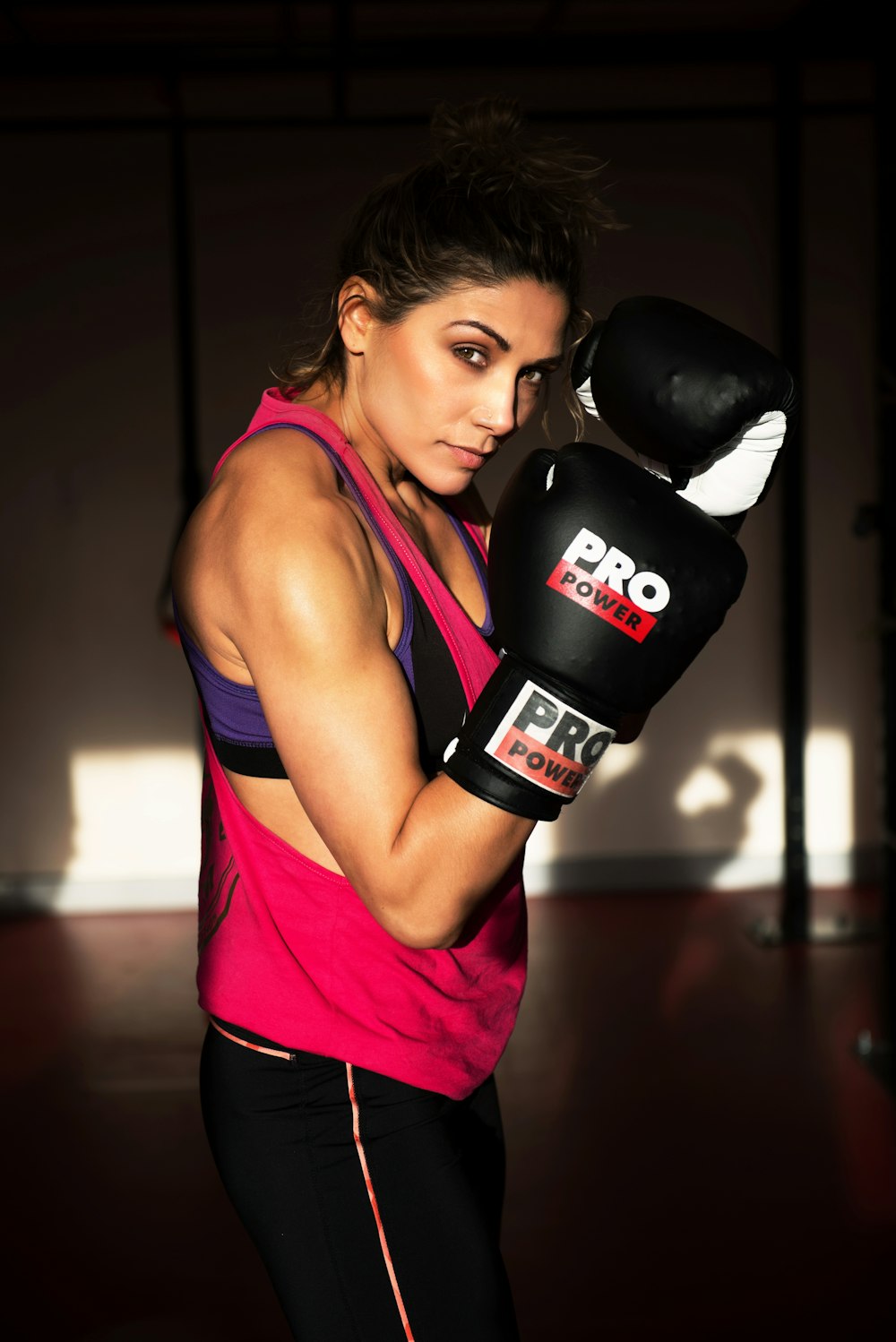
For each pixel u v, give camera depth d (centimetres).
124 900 490
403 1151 103
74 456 476
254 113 467
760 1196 271
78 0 379
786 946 430
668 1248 253
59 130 446
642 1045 351
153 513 479
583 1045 351
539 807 90
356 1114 102
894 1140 292
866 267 477
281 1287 104
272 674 89
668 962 417
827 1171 280
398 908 88
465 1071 107
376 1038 102
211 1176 283
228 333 473
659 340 99
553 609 90
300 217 470
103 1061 348
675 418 98
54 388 473
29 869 489
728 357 98
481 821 88
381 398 96
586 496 92
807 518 488
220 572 93
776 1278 242
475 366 92
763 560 488
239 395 476
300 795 91
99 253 468
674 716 494
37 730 485
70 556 480
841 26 406
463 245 90
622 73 469
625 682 90
